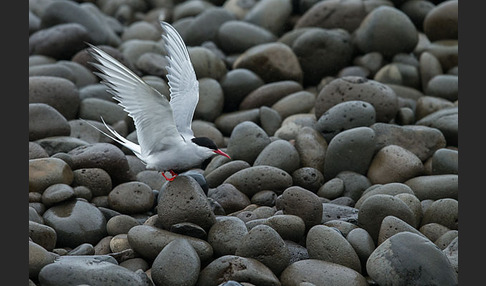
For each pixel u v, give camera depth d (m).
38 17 22.50
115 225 11.43
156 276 9.85
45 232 10.70
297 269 10.06
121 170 12.92
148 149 10.70
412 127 14.48
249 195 12.73
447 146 14.99
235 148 13.91
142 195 12.16
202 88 16.72
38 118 14.20
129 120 16.08
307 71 18.53
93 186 12.45
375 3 20.50
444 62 18.48
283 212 11.39
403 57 18.50
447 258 9.88
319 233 10.50
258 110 16.27
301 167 13.82
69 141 13.89
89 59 18.09
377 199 11.00
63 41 18.50
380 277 9.80
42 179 12.02
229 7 22.23
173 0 24.41
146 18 23.50
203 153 10.76
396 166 13.37
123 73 9.91
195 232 10.56
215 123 16.48
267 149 13.54
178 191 10.74
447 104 16.12
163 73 17.81
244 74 17.33
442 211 11.68
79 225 11.34
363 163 13.56
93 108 15.95
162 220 10.79
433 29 19.30
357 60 18.73
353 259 10.27
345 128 14.12
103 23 20.41
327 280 9.86
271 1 20.91
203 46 19.36
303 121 15.23
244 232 10.60
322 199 12.78
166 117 10.26
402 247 9.88
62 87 15.66
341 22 19.84
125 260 10.50
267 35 19.59
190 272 9.78
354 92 15.00
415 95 17.45
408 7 20.67
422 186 12.93
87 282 9.43
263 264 10.05
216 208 11.84
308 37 18.34
